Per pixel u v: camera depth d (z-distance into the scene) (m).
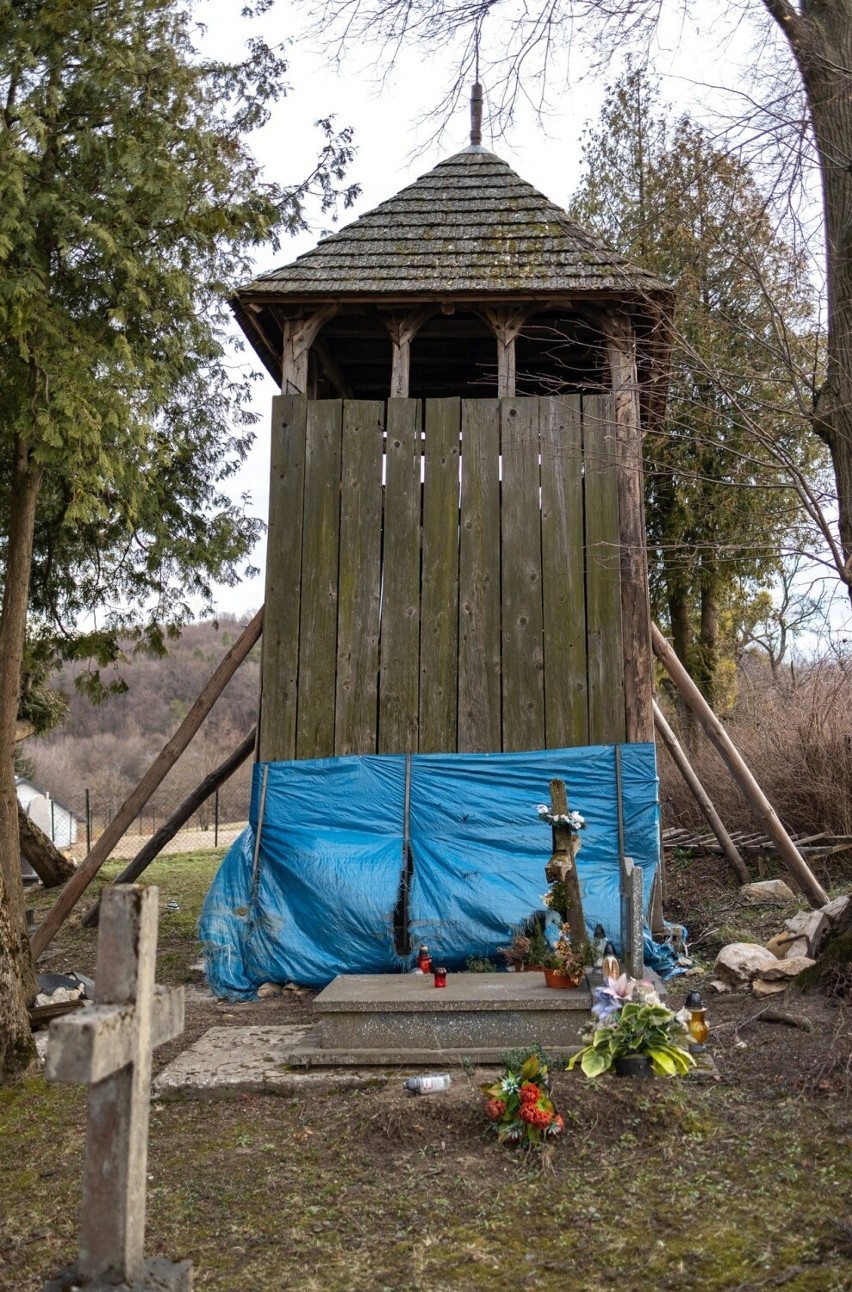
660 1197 4.66
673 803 14.34
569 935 7.00
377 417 9.87
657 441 10.70
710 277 11.34
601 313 10.00
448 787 9.22
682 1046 6.01
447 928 8.71
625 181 17.98
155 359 12.12
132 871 10.95
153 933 3.65
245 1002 8.66
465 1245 4.36
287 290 9.84
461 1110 5.51
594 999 6.28
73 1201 4.98
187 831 27.98
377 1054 6.45
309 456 9.84
